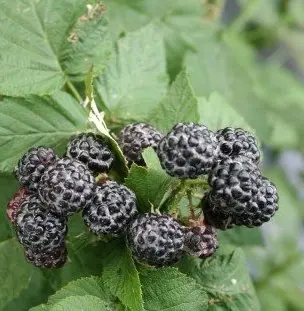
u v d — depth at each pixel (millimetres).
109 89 151
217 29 217
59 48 147
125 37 155
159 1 192
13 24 144
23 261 147
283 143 273
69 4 147
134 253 121
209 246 127
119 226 122
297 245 276
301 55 295
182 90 142
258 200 123
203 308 130
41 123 141
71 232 133
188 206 128
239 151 129
